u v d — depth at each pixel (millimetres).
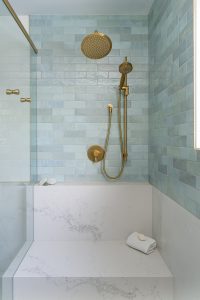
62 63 2270
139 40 2279
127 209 2139
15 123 1645
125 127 2236
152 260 1797
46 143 2287
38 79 2271
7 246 1508
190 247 1268
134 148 2291
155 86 2021
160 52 1856
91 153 2258
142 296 1572
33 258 1841
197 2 1200
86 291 1584
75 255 1890
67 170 2295
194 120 1224
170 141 1632
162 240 1823
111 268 1686
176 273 1497
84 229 2137
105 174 2285
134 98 2291
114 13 2258
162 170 1829
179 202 1462
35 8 2164
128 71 1978
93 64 2273
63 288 1585
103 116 2283
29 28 2264
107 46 1784
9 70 1485
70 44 2266
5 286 1479
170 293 1562
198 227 1170
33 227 2127
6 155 1466
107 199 2137
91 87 2279
